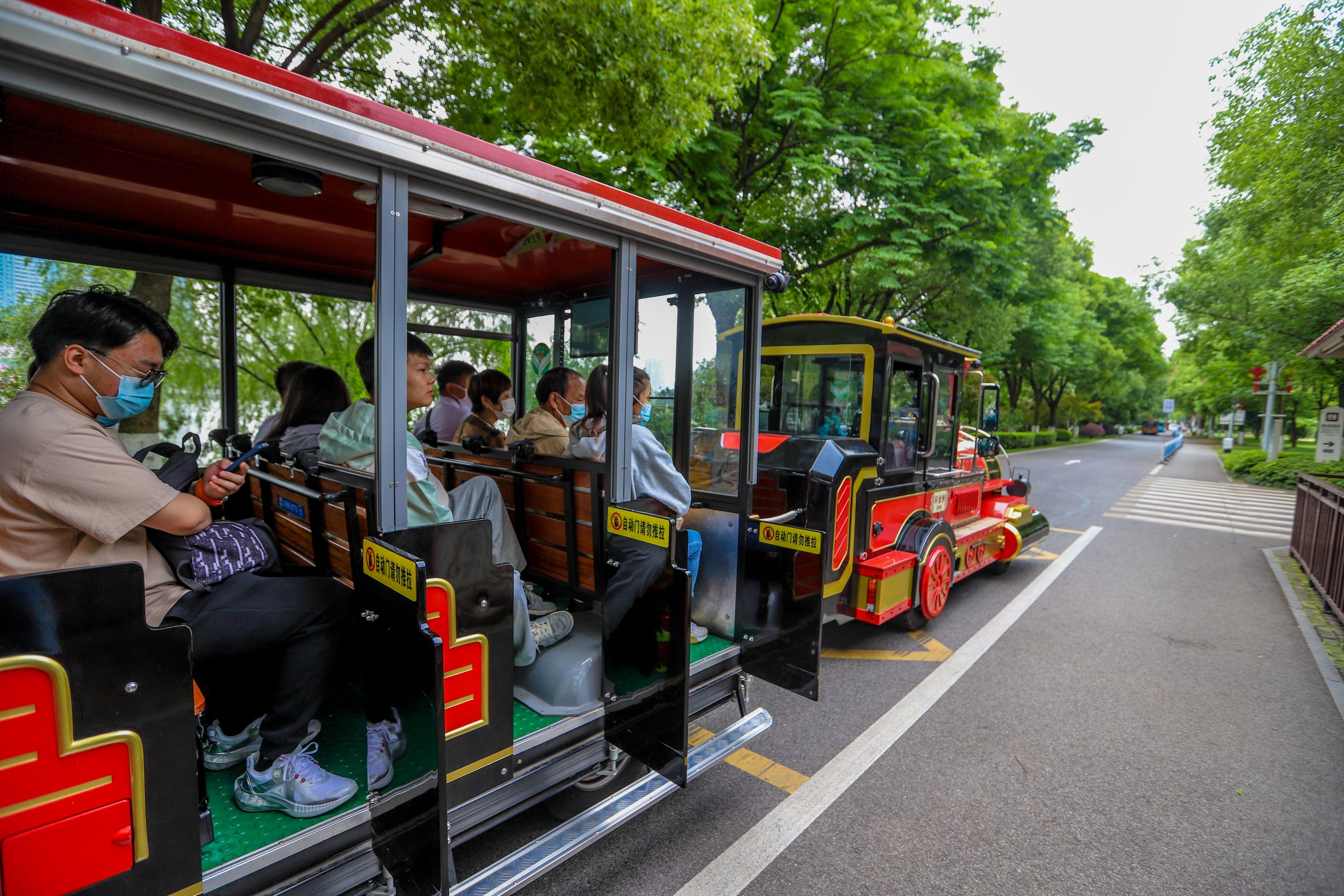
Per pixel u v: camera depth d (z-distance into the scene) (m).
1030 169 12.51
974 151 11.21
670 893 2.21
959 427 5.42
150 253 2.86
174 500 1.56
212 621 1.71
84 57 1.14
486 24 5.10
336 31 5.16
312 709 1.80
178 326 3.06
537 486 2.93
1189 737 3.40
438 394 4.10
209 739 1.96
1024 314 15.71
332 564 2.20
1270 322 14.02
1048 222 13.44
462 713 1.84
